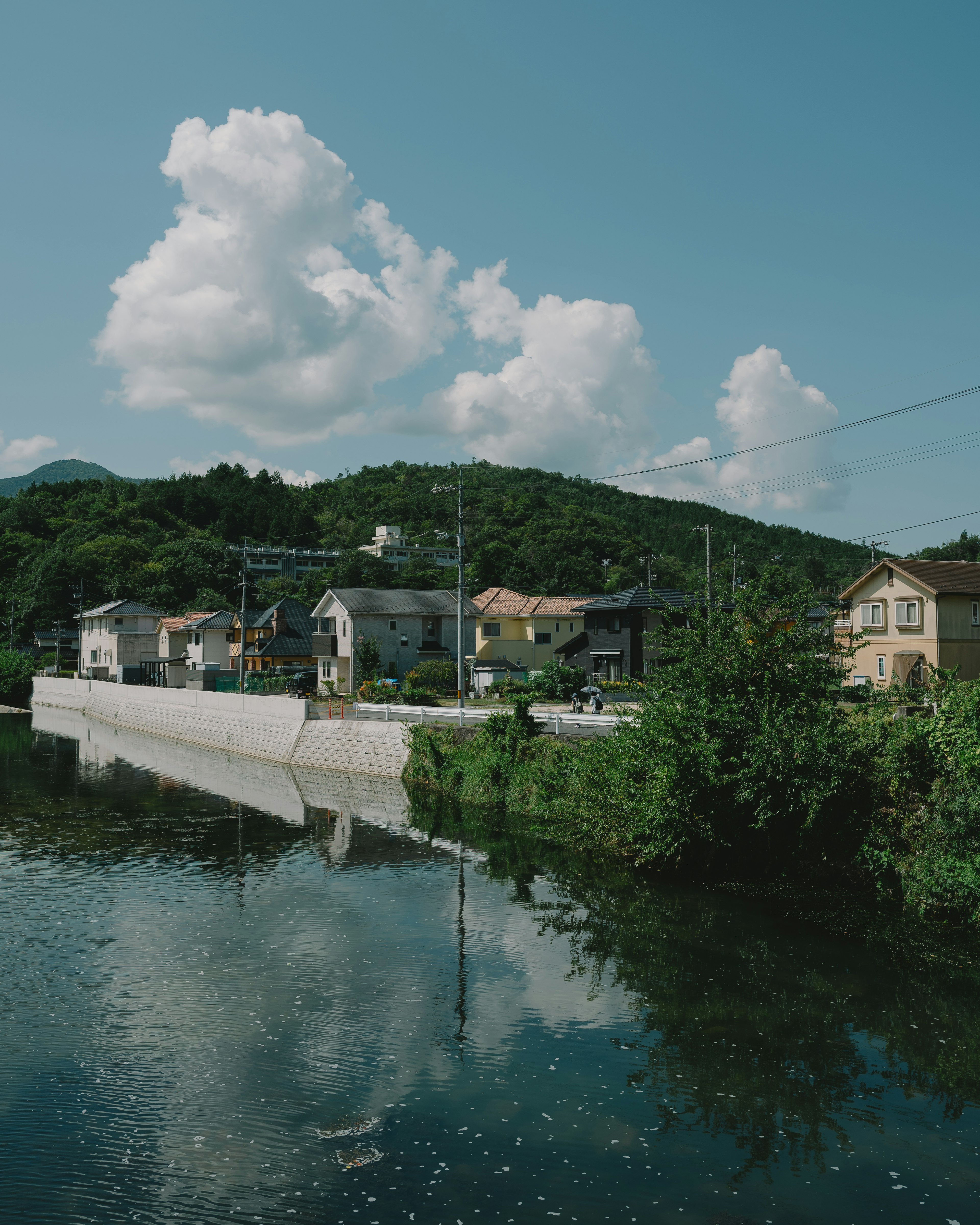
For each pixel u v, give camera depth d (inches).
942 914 707.4
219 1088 456.4
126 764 1839.3
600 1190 364.8
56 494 6299.2
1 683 3794.3
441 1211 350.3
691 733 807.7
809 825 749.9
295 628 3112.7
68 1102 442.6
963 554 3494.1
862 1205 356.2
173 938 701.9
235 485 7081.7
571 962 636.7
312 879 890.7
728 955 640.4
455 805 1285.7
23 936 709.9
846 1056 488.1
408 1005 562.6
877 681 1558.8
